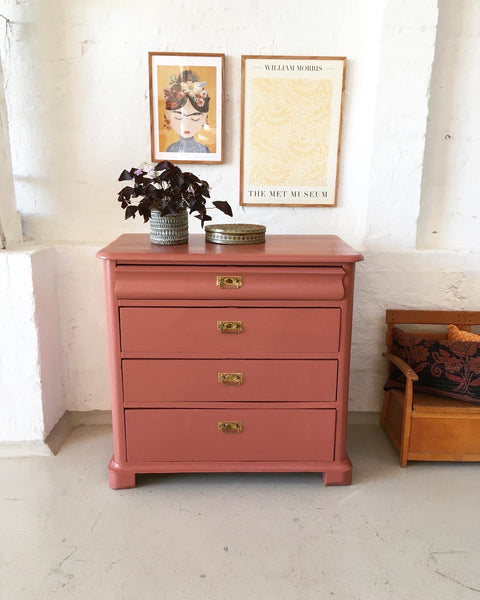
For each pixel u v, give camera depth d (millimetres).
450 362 2221
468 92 2346
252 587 1586
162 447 2057
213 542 1778
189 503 1991
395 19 2156
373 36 2248
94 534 1809
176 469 2062
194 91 2309
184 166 2414
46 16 2240
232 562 1688
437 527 1866
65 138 2367
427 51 2188
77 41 2270
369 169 2336
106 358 2525
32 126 2350
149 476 2172
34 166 2395
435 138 2395
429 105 2352
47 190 2422
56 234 2473
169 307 1927
